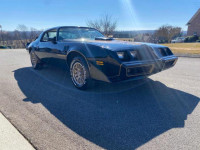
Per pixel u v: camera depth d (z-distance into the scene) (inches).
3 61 269.6
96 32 167.2
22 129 66.7
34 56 181.3
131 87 123.0
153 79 144.3
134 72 93.6
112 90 116.4
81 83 115.8
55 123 71.8
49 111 83.4
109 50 90.1
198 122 72.5
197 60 266.4
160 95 106.6
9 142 58.7
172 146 56.7
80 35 151.4
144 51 100.2
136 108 87.7
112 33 702.5
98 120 74.7
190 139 60.5
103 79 95.3
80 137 62.1
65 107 88.3
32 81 139.1
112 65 89.5
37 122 72.4
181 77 149.9
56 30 144.3
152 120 74.8
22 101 95.9
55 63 145.8
